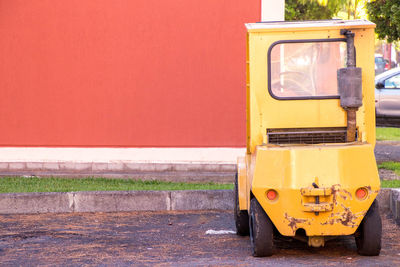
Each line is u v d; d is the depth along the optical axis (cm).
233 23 1473
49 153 1503
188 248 843
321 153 724
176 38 1483
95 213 1104
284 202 723
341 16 3088
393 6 1484
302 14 2820
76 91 1501
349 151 727
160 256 793
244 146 1485
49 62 1501
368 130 768
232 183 1330
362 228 756
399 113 2017
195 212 1112
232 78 1481
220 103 1485
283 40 772
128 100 1495
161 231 960
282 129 773
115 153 1496
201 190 1137
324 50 775
